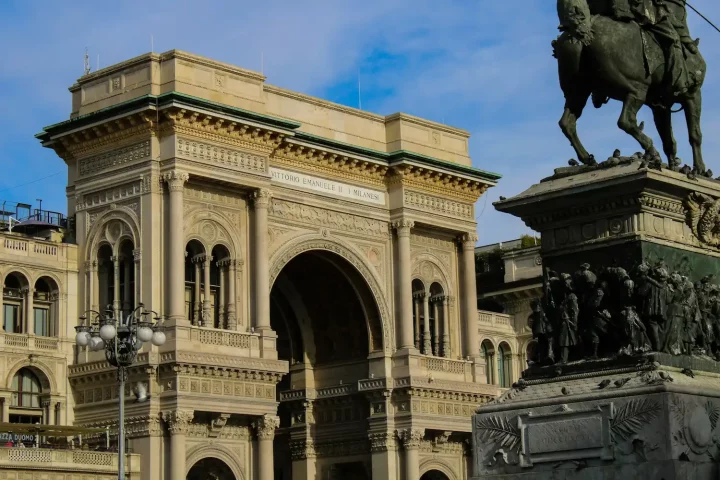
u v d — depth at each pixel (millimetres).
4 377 72438
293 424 89938
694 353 20375
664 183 20141
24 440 70688
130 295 75125
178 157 73625
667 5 21859
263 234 77688
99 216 76438
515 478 20062
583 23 21062
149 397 71000
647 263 20062
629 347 19859
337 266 85875
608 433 19250
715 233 21188
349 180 85875
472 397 88750
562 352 20578
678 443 18781
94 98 77375
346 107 86688
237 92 77688
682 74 21656
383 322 86375
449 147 91562
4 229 84062
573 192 20531
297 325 90688
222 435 73875
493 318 108375
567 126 21625
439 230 90562
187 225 74562
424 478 88250
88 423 74375
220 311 76250
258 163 77875
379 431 84875
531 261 112312
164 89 74750
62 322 75812
